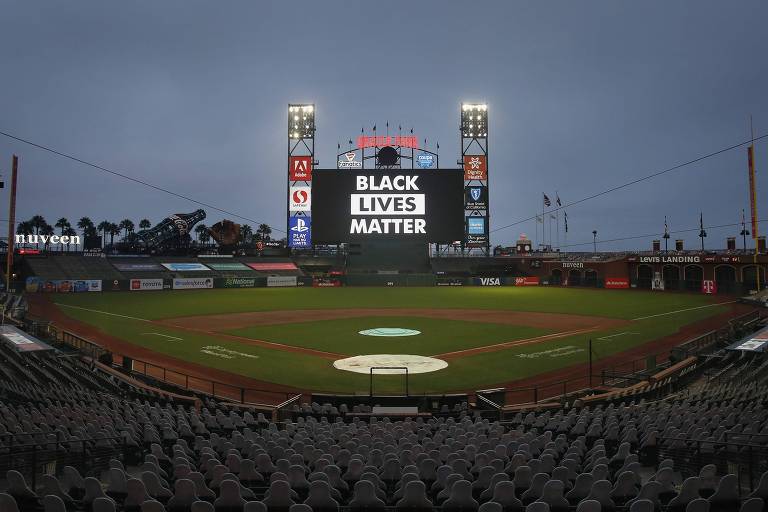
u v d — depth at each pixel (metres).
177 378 29.55
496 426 17.39
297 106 102.62
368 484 9.76
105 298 73.94
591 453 13.18
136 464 14.05
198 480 10.55
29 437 12.95
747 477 12.54
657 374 27.75
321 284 100.12
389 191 94.88
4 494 8.01
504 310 61.81
